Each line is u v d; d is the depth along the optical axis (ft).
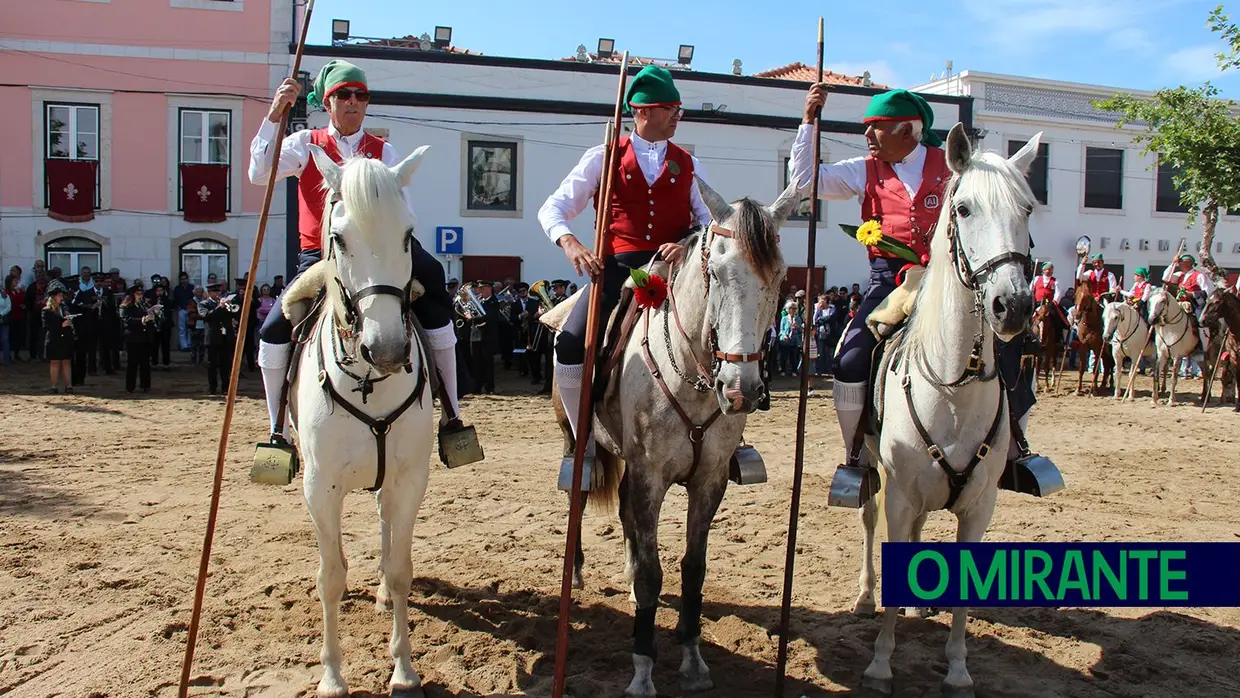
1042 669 14.60
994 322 11.11
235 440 34.04
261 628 15.70
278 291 60.95
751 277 11.48
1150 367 65.87
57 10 68.03
